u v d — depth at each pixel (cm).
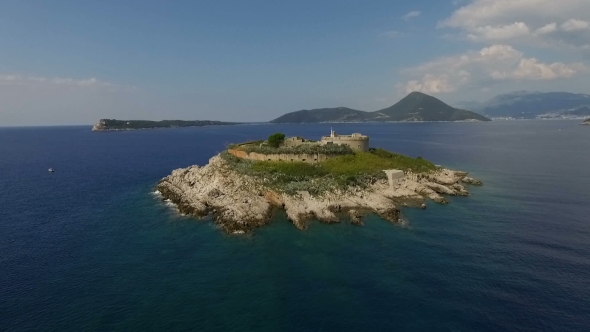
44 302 4316
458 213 7369
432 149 19100
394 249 5666
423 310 4100
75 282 4791
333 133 11150
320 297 4400
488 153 17000
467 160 14712
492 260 5238
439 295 4378
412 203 7994
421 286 4584
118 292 4547
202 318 4019
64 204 8638
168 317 4038
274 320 3978
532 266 5038
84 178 12088
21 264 5309
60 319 3994
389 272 4950
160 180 11062
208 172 9412
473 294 4381
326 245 5875
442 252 5525
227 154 10744
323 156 9450
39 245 6031
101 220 7362
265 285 4697
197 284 4738
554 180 10450
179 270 5125
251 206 7162
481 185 9888
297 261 5334
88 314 4084
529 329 3744
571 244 5731
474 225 6656
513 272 4881
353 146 10462
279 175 8306
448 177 9944
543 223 6700
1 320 3962
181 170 10725
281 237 6238
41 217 7594
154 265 5281
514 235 6141
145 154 19175
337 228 6581
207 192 8175
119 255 5631
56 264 5316
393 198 8188
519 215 7188
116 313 4103
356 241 6006
